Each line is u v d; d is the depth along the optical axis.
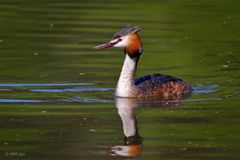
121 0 31.91
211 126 14.45
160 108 16.09
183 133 14.01
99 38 24.27
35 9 29.77
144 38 24.45
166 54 22.06
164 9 30.03
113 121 14.91
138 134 13.92
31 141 13.53
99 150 13.06
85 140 13.52
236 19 28.09
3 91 17.36
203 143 13.43
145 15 28.62
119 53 22.34
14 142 13.49
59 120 14.98
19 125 14.59
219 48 22.91
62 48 22.80
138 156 12.70
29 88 17.72
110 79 18.86
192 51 22.45
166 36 24.81
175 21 27.55
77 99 16.80
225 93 17.34
